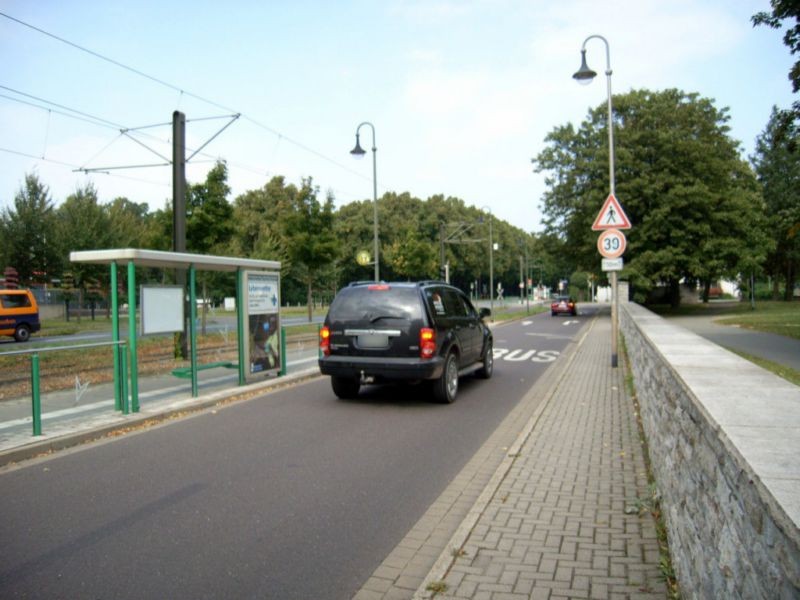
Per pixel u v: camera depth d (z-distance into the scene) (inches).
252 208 2500.0
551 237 1835.6
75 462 252.8
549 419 321.1
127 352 342.0
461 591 136.5
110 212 1656.0
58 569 153.2
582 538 163.9
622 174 1534.2
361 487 217.5
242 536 173.9
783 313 1302.9
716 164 1508.4
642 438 275.1
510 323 1422.2
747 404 109.7
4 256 1438.2
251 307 450.3
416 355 359.9
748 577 75.4
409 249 2094.0
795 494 65.7
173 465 246.1
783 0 492.1
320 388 446.9
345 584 145.9
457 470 238.4
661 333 282.0
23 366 327.0
